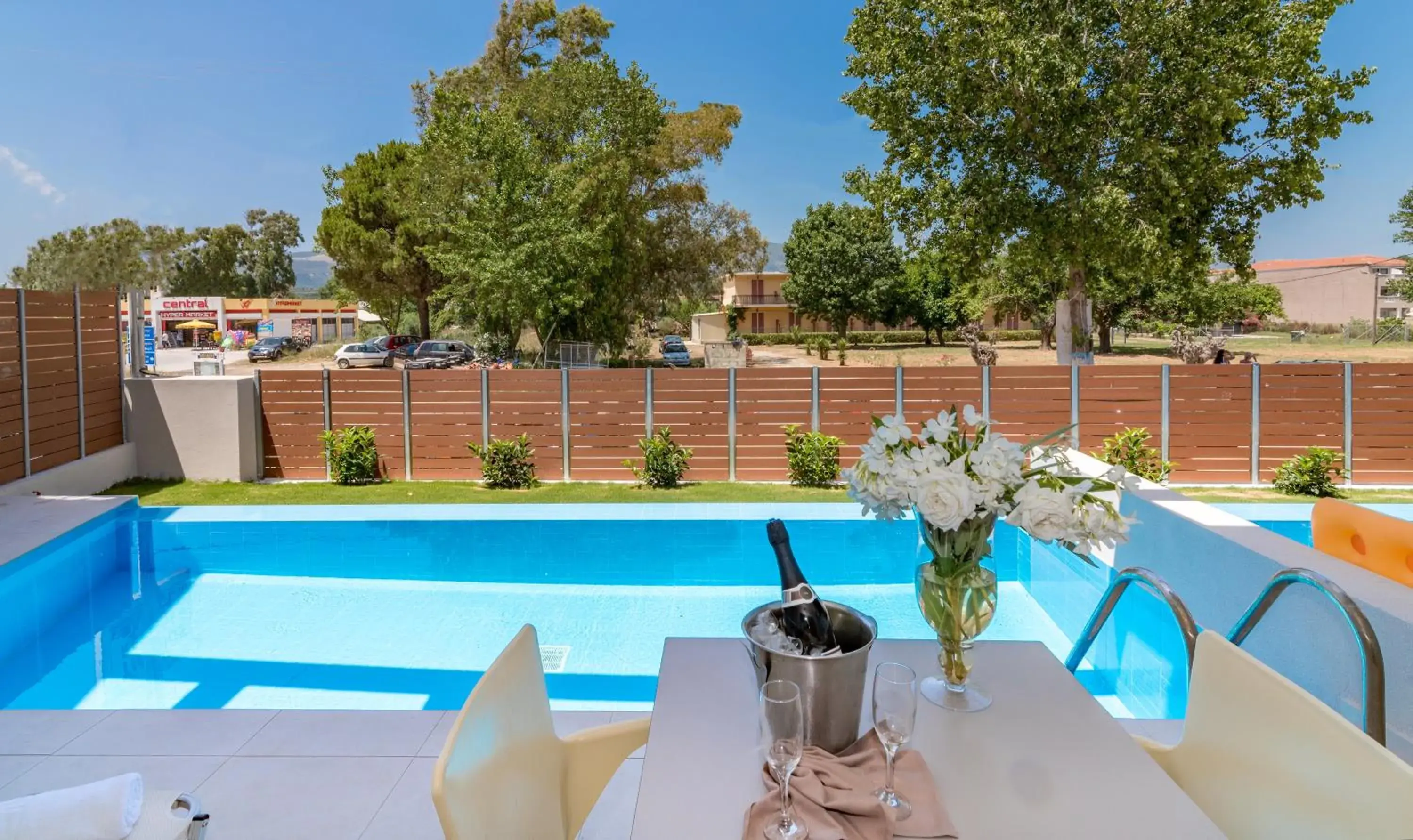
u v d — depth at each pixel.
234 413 10.30
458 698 4.54
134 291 10.64
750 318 56.03
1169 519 4.55
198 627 5.55
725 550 7.14
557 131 25.00
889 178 17.50
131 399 10.22
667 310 33.31
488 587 6.32
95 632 5.46
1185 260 17.22
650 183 28.75
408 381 10.62
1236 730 1.78
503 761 1.69
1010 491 1.79
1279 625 3.34
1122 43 15.19
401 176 28.19
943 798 1.50
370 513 7.76
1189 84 14.95
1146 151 14.64
